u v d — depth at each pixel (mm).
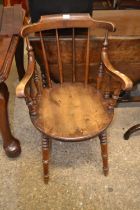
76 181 1438
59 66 1413
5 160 1535
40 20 1250
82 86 1441
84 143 1640
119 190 1397
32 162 1527
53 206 1331
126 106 1908
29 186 1413
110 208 1323
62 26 1289
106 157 1347
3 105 1266
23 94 1061
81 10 1356
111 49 1454
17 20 1394
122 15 1644
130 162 1534
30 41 1402
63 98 1359
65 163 1526
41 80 1537
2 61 1111
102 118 1240
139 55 1499
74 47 1399
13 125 1761
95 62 1523
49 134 1174
